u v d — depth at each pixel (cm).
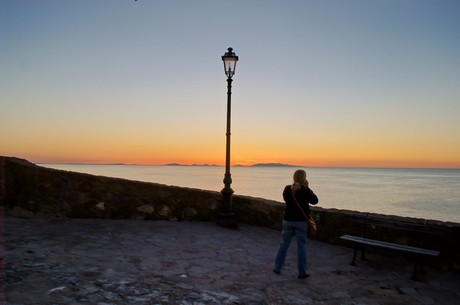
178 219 928
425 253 561
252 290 483
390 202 7256
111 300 372
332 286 527
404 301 486
